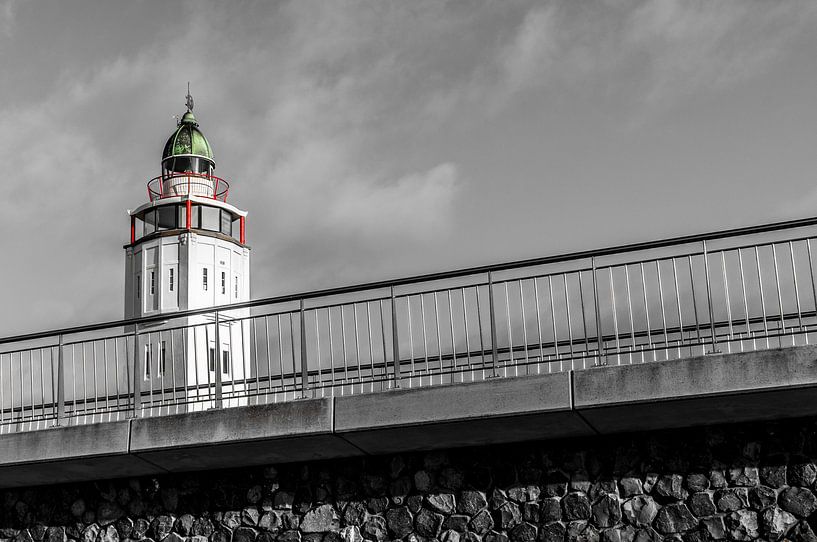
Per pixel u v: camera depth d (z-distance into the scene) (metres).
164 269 41.41
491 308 13.02
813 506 11.72
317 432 13.09
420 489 13.45
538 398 12.16
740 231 12.13
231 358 14.30
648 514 12.33
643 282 12.45
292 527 13.99
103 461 14.38
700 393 11.50
